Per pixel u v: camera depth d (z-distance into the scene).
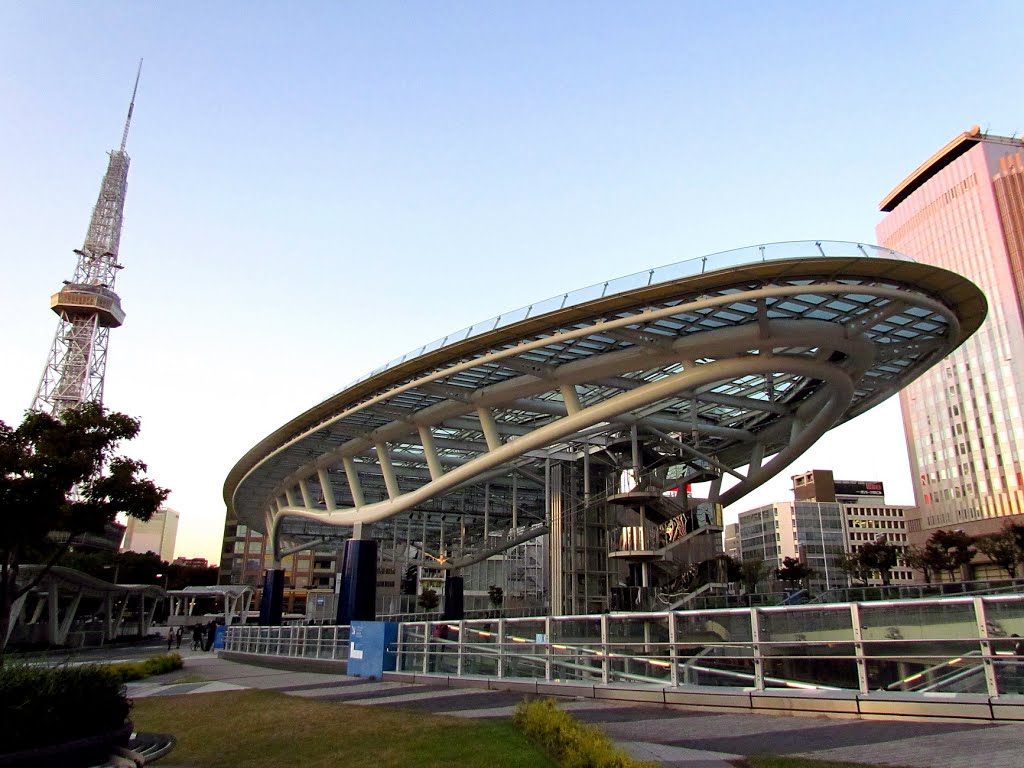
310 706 17.17
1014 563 76.19
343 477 56.28
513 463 49.84
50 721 10.53
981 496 119.50
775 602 33.72
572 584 46.19
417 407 38.19
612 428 44.78
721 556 44.44
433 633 22.45
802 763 8.85
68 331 131.62
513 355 29.25
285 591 129.00
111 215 142.25
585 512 47.12
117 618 62.81
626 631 16.22
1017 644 11.37
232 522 136.12
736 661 14.05
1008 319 116.75
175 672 31.00
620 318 26.20
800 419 36.94
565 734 9.88
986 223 121.69
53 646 44.44
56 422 18.08
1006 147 125.56
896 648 12.15
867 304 26.45
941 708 11.01
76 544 102.00
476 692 18.39
